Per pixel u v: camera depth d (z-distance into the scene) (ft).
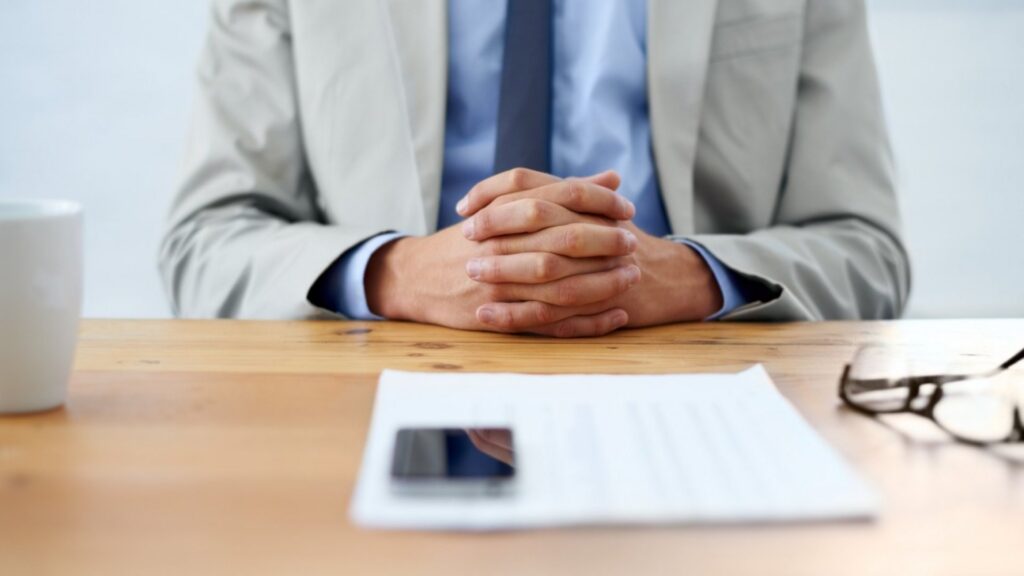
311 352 2.40
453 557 1.16
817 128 4.20
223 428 1.69
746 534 1.23
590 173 4.15
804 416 1.78
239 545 1.19
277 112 4.25
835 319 3.56
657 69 4.05
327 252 3.14
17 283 1.69
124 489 1.38
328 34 4.17
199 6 6.88
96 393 1.93
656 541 1.21
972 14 7.02
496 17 4.20
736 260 3.13
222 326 2.82
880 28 7.07
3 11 6.82
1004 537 1.23
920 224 7.22
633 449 1.50
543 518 1.24
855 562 1.15
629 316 2.89
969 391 1.95
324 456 1.53
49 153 7.00
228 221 3.92
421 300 2.97
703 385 1.91
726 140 4.21
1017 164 7.15
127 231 7.05
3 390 1.74
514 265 2.69
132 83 6.95
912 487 1.41
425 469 1.38
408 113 4.05
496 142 3.95
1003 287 7.23
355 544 1.19
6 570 1.12
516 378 1.98
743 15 4.19
